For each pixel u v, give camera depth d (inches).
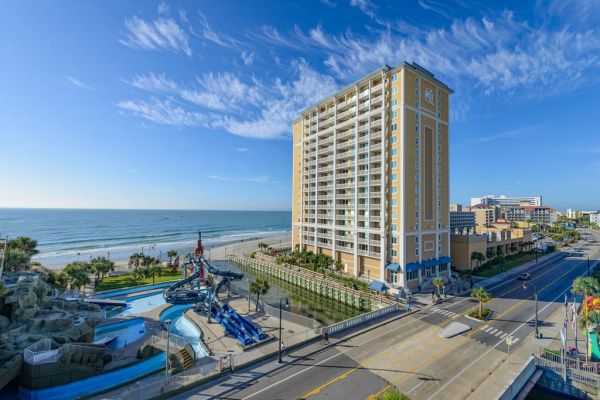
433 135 2482.8
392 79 2351.1
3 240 1593.3
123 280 2498.8
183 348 1194.6
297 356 1179.3
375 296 1980.8
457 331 1389.0
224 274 2098.9
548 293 2068.2
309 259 2942.9
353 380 1010.1
